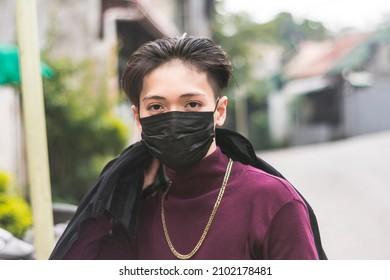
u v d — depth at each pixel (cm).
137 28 1077
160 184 163
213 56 152
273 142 2845
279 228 143
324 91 2650
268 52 2955
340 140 2505
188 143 149
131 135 980
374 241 680
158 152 152
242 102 2786
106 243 172
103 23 954
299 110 2788
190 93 147
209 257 145
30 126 260
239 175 153
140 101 154
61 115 844
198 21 1540
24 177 817
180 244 151
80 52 951
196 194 155
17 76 603
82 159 847
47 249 263
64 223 447
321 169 1426
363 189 1077
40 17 938
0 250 351
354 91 2531
